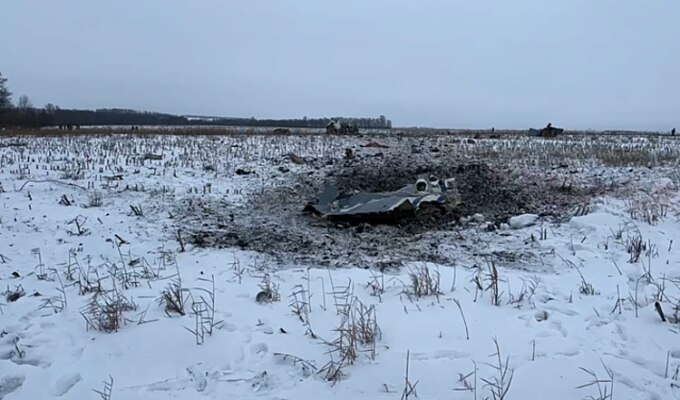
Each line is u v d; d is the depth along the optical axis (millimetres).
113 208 8516
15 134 22859
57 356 3980
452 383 3604
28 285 5371
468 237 7535
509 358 3936
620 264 6105
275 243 7180
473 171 12422
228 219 8328
